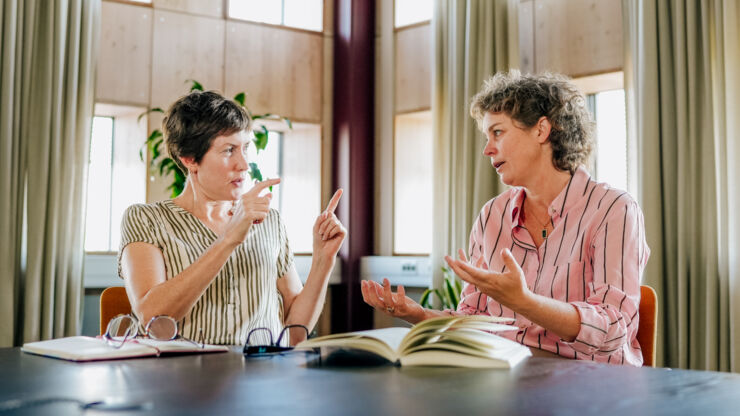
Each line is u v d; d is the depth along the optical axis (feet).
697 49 13.67
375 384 3.11
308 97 20.58
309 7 20.90
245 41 19.67
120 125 19.03
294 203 21.13
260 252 6.19
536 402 2.66
